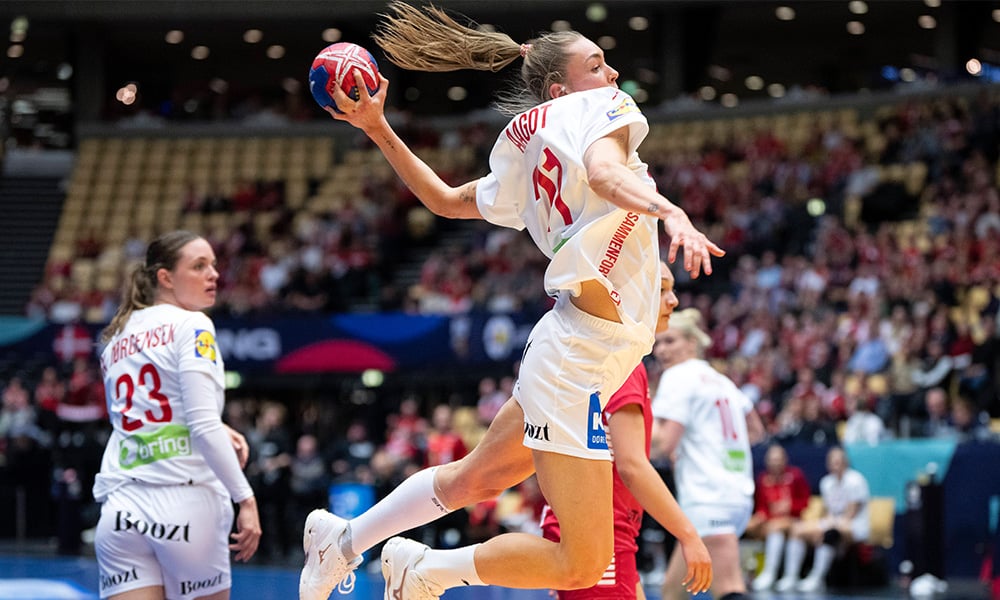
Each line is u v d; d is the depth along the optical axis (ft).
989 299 56.80
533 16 93.66
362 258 78.43
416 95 113.39
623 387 15.07
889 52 108.68
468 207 14.71
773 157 80.84
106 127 98.58
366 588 40.73
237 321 67.46
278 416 57.62
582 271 12.75
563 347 13.04
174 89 112.98
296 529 51.96
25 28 98.22
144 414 16.71
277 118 99.40
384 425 67.05
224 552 16.97
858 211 72.64
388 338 65.82
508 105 14.23
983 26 91.81
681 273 69.92
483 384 58.23
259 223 86.74
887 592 39.24
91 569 47.39
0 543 58.65
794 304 61.98
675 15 92.17
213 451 16.47
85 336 68.18
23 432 60.59
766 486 41.47
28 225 93.71
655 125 91.97
